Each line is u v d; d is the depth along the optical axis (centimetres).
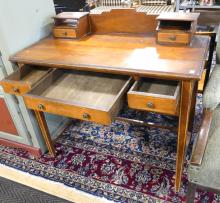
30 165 170
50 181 157
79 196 146
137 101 114
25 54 141
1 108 164
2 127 177
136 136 185
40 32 161
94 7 315
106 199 143
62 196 147
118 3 317
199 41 135
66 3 225
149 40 145
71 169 163
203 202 134
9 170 168
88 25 165
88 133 193
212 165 99
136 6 309
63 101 120
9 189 155
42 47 149
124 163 164
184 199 137
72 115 121
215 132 114
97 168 162
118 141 182
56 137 190
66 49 144
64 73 152
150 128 191
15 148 186
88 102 126
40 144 172
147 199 140
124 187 148
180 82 116
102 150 176
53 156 173
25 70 146
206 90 121
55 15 167
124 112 209
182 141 124
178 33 131
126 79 141
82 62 126
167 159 163
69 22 158
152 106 112
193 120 169
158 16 141
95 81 142
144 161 163
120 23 157
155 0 308
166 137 181
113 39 152
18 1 139
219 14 294
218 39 142
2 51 140
